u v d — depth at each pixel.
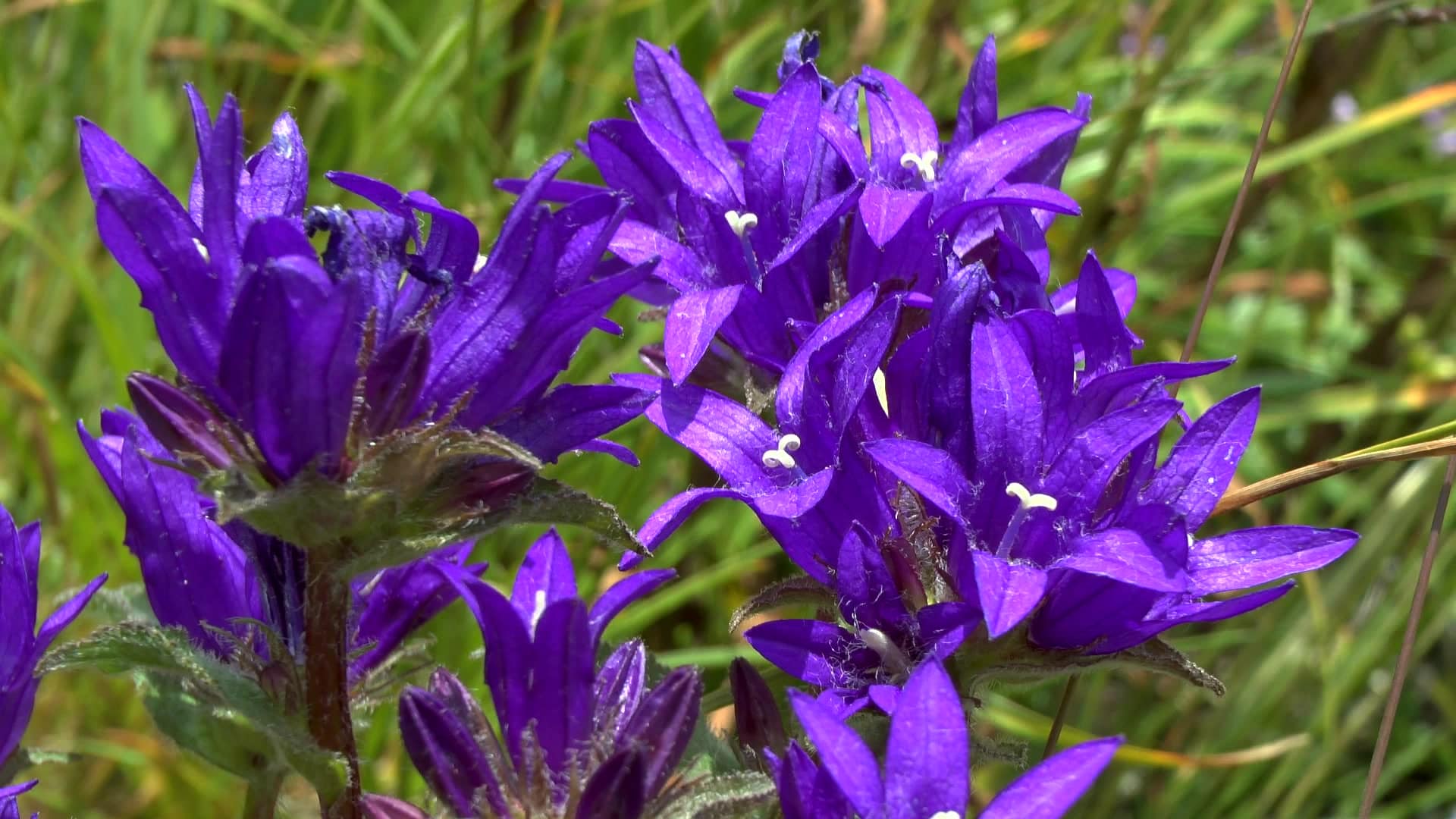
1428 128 0.55
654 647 0.39
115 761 0.37
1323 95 0.48
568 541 0.37
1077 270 0.41
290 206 0.25
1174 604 0.26
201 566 0.26
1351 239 0.54
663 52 0.28
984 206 0.27
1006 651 0.26
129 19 0.44
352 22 0.47
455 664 0.35
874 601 0.26
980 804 0.37
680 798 0.26
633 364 0.37
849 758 0.23
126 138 0.43
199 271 0.24
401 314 0.25
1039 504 0.25
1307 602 0.41
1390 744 0.44
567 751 0.26
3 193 0.44
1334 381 0.50
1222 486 0.26
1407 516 0.41
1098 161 0.44
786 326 0.27
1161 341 0.47
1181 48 0.44
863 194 0.26
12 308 0.43
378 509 0.24
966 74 0.43
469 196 0.41
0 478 0.40
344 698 0.25
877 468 0.26
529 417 0.25
